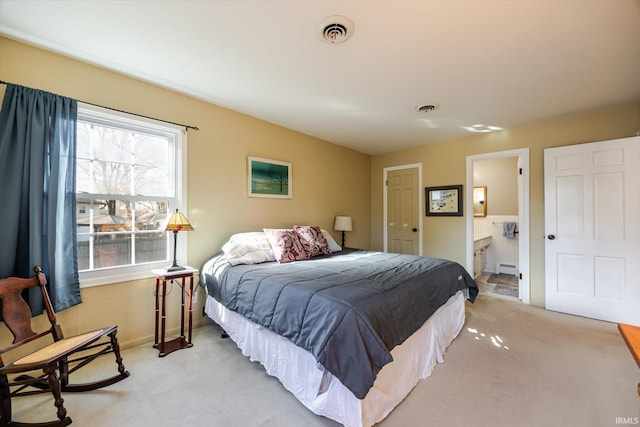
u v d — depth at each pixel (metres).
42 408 1.53
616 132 2.82
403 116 3.09
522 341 2.36
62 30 1.68
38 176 1.78
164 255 2.52
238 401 1.60
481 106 2.79
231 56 1.95
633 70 2.09
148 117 2.35
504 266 5.05
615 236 2.73
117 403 1.57
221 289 2.24
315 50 1.87
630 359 2.05
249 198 3.13
